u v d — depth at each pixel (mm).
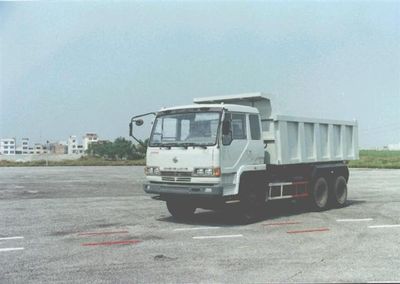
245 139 11039
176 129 10820
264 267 6832
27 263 7215
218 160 10117
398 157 59062
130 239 9094
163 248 8211
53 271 6723
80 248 8281
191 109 10719
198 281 6133
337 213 12859
